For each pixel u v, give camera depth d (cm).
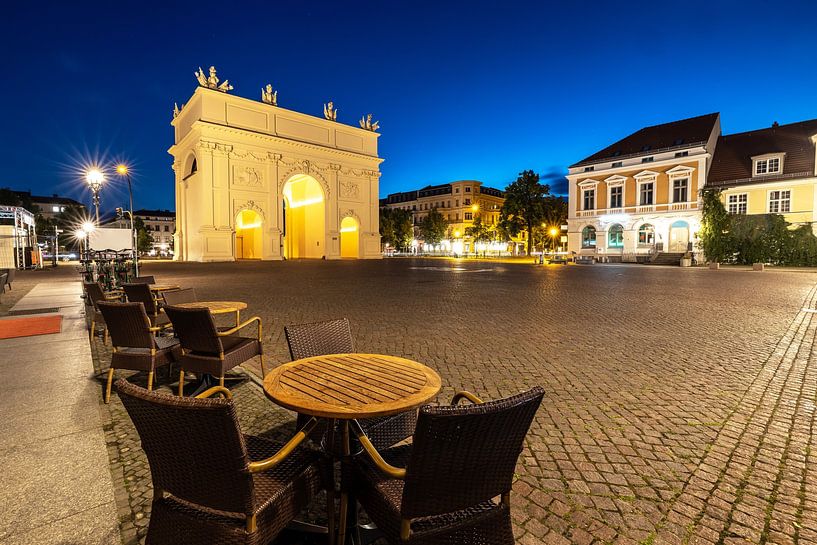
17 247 2688
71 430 345
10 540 219
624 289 1479
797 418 376
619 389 448
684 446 325
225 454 163
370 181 4912
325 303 1105
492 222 9294
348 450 215
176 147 4294
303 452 226
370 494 197
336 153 4559
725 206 3466
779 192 3309
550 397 425
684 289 1477
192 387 469
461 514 183
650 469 292
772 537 226
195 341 412
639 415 381
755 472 289
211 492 171
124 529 230
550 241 6850
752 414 384
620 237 4038
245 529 171
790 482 277
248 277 1998
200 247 3741
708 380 479
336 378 249
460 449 164
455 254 7525
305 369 266
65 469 287
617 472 288
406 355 584
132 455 309
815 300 1165
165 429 168
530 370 516
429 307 1037
